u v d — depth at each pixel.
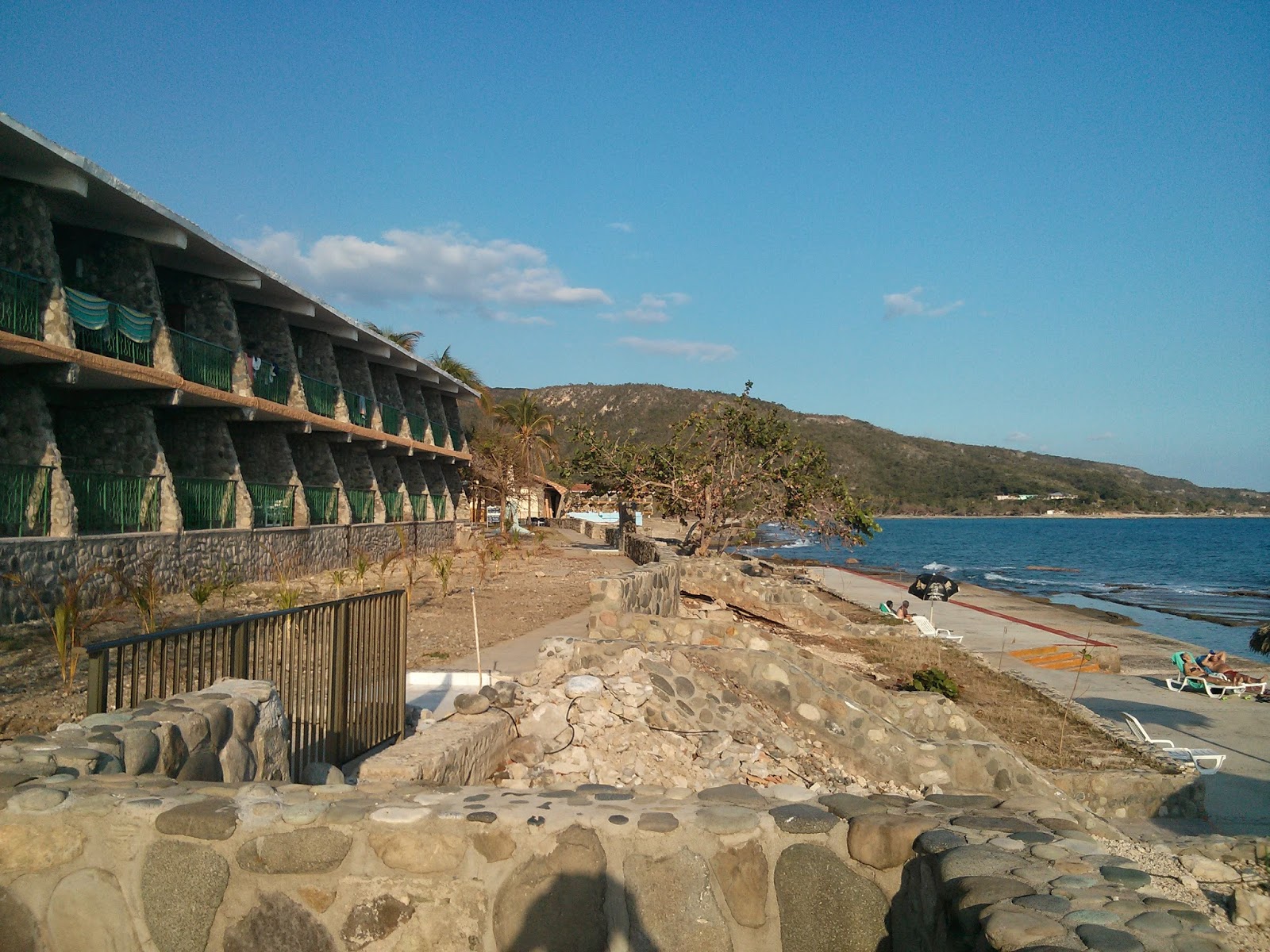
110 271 20.03
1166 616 39.03
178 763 4.70
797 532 36.38
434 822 3.56
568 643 10.31
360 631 7.23
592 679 9.46
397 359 36.19
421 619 17.81
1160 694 17.95
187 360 21.34
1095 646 21.09
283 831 3.60
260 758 5.41
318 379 29.12
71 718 8.48
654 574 16.88
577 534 59.47
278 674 6.25
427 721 9.17
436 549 37.03
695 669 10.07
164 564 18.81
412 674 11.17
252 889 3.61
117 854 3.68
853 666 17.67
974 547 102.44
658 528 53.34
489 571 28.02
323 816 3.61
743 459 35.41
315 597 19.30
